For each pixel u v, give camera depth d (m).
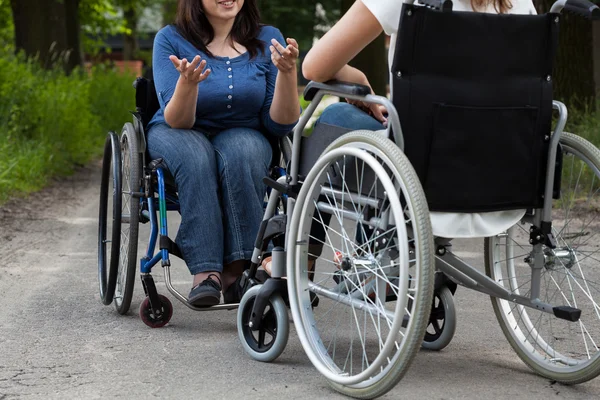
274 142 4.77
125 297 4.62
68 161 13.82
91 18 27.88
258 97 4.68
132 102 20.66
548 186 3.42
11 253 6.80
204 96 4.60
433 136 3.24
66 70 19.73
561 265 3.52
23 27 18.41
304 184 3.57
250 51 4.73
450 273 3.59
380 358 3.19
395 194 3.09
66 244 7.24
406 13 3.16
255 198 4.44
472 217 3.38
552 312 3.46
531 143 3.38
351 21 3.35
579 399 3.37
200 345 4.18
